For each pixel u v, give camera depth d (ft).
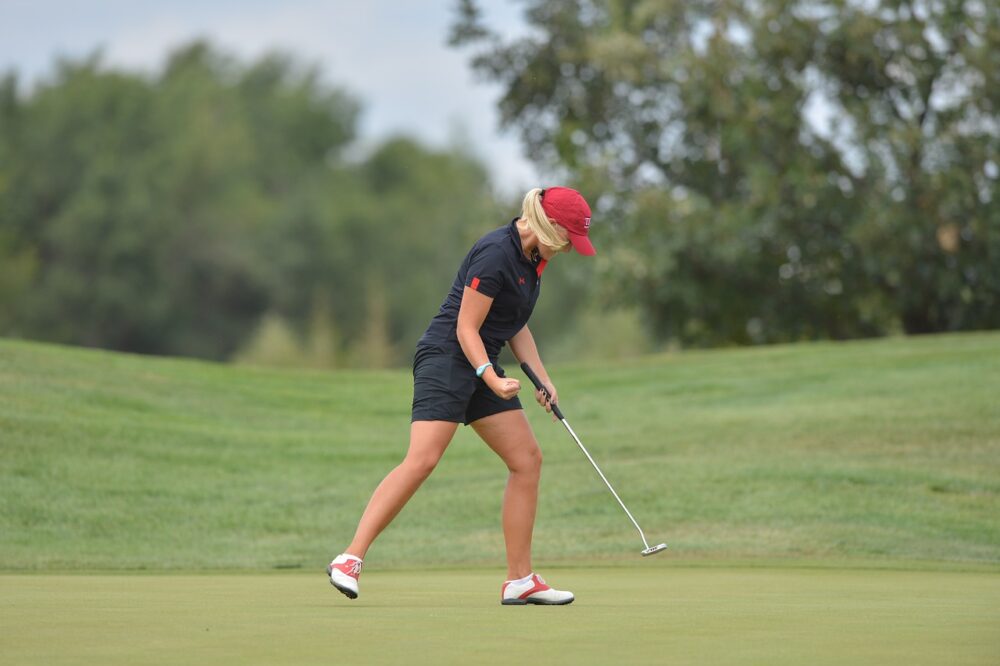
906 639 43.29
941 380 172.24
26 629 45.60
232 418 163.43
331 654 39.52
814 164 288.51
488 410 59.31
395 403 183.11
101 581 71.77
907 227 278.05
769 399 172.04
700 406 171.22
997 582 71.00
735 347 339.98
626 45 309.63
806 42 290.97
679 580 73.77
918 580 72.90
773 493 118.73
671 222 294.05
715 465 130.93
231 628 46.29
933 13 284.00
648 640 43.21
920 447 138.00
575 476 130.11
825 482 121.90
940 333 318.24
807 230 301.63
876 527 106.63
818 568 85.05
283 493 127.24
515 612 53.01
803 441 143.84
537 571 83.66
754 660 38.29
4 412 142.61
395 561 98.32
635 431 155.84
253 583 70.44
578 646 41.63
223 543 107.04
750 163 294.87
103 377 172.76
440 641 42.91
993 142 278.87
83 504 116.67
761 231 293.43
